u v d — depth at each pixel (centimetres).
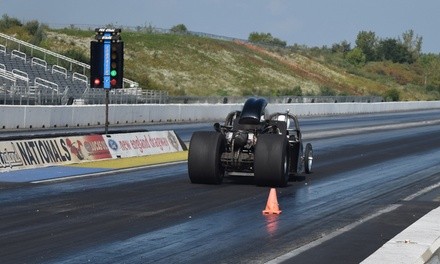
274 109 17788
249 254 3294
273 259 3203
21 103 15075
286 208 4666
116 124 13112
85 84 19725
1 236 3538
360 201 5059
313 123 15775
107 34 7806
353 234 3841
